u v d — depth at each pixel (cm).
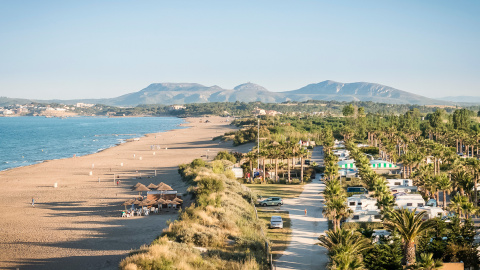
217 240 4481
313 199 7825
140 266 3472
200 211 5559
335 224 5109
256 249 4559
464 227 4675
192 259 3750
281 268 4203
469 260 4291
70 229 5500
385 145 14375
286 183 9800
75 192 8444
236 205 6444
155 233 5175
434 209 5900
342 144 18212
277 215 6488
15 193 8406
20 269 4034
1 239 5050
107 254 4391
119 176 10675
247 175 10412
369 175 7969
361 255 3959
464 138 14712
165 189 7188
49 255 4428
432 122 19075
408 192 7969
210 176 7700
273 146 10744
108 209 6756
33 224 5800
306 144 18062
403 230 3978
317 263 4381
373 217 6016
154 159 14450
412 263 3988
